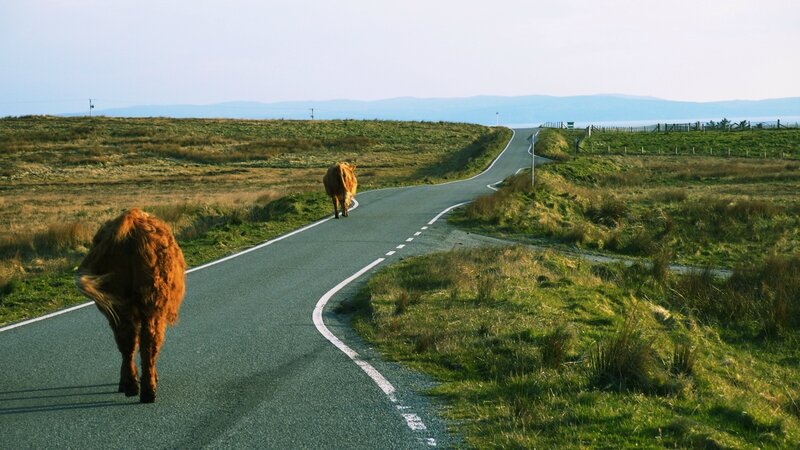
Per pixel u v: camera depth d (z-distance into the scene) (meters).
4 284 15.42
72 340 10.31
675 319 14.63
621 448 6.02
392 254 18.97
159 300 7.12
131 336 7.35
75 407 7.25
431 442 6.23
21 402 7.43
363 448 6.11
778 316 15.26
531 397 7.43
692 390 8.29
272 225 25.23
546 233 24.69
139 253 7.04
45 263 20.84
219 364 8.94
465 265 16.06
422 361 9.02
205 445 6.19
